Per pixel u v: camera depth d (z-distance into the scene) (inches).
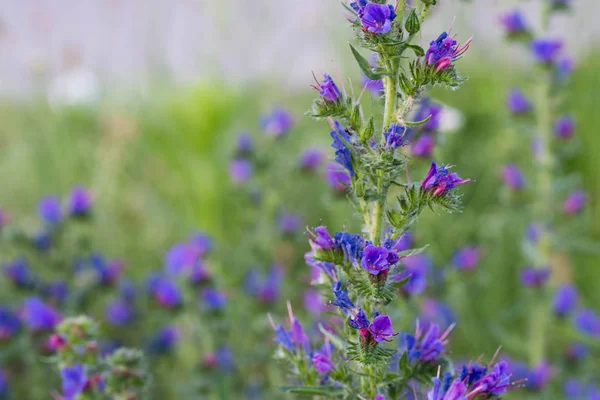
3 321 229.1
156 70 414.6
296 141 374.3
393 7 114.4
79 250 265.3
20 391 255.1
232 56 409.7
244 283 261.9
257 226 296.2
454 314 251.6
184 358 253.6
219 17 402.3
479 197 334.3
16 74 447.8
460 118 327.6
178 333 247.9
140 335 266.7
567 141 258.2
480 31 354.3
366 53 144.8
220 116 357.1
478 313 277.9
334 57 348.5
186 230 334.6
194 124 351.9
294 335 134.9
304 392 125.5
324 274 128.7
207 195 328.8
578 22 371.9
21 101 446.3
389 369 127.5
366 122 120.4
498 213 303.7
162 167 368.8
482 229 301.7
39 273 277.4
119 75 436.1
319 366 124.4
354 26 118.1
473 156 343.3
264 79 423.5
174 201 359.3
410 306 185.9
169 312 236.2
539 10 262.1
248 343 259.3
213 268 247.4
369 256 111.7
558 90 259.6
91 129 410.9
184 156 354.0
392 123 117.7
